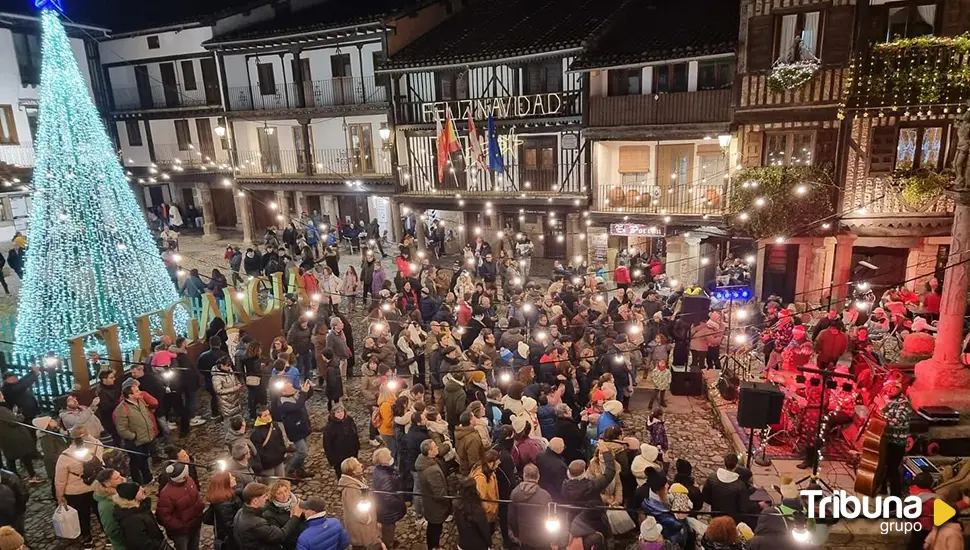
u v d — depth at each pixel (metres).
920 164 15.96
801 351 11.02
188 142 32.84
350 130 27.62
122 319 14.39
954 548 6.62
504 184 24.02
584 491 6.91
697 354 13.44
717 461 10.45
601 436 8.21
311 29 25.86
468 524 7.08
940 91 14.42
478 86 23.61
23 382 10.32
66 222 13.66
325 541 6.34
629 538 7.64
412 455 8.42
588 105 20.80
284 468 9.75
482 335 12.29
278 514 6.76
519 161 23.72
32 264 13.81
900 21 15.21
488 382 11.42
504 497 7.84
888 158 16.09
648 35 20.17
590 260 22.97
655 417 9.53
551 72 22.19
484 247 21.89
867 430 8.22
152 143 33.97
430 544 7.73
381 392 9.77
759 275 18.72
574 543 6.59
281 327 17.08
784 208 16.58
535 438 8.52
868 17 15.37
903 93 14.75
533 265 24.95
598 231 22.67
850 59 15.80
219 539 7.12
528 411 9.03
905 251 17.23
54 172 13.52
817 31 16.17
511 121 22.58
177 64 31.88
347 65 26.81
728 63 18.72
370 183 26.70
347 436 9.13
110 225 14.15
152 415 9.82
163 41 31.77
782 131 17.38
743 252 19.23
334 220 29.88
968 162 9.20
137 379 10.22
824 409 9.55
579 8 23.89
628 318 13.35
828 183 16.62
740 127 17.88
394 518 7.83
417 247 26.31
